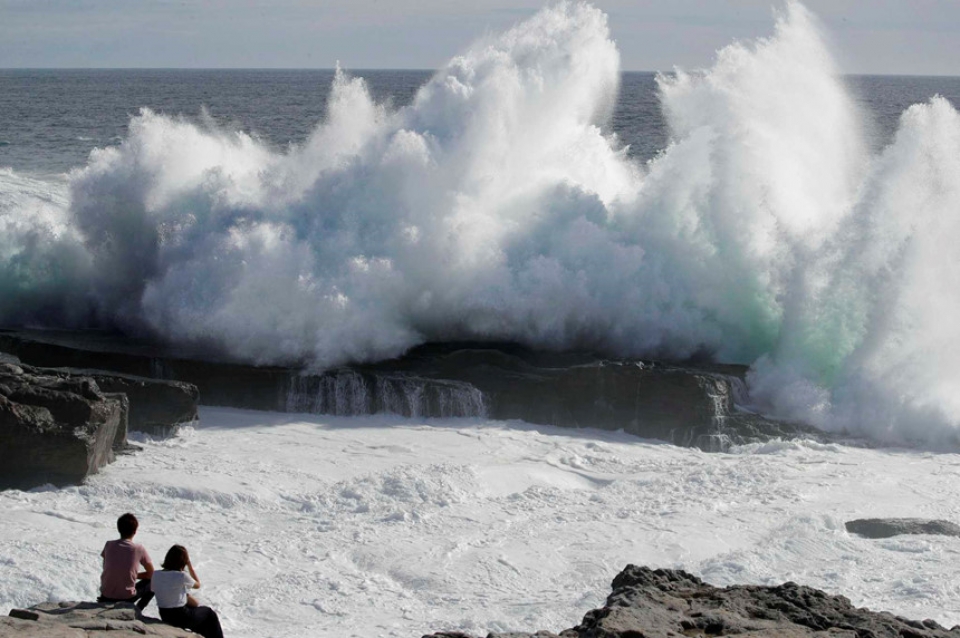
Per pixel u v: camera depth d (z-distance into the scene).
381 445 51.09
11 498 42.00
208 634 26.56
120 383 51.31
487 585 35.81
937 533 40.12
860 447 53.41
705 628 24.34
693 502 43.97
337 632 32.06
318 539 39.62
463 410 55.81
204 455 48.59
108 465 46.38
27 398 44.78
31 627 23.39
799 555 38.03
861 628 24.56
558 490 45.50
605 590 35.03
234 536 39.78
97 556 36.34
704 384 54.78
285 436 52.06
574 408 55.88
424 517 41.81
